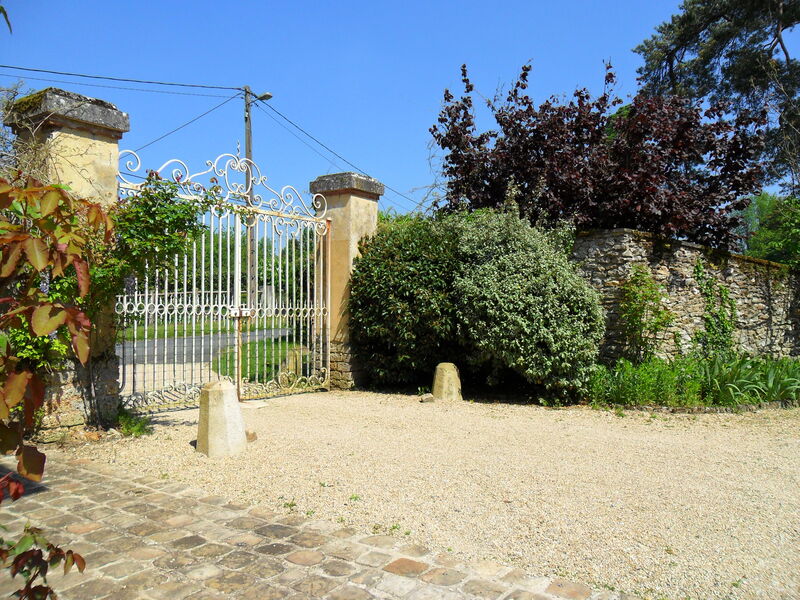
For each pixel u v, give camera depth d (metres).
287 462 5.59
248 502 4.57
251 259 8.95
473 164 12.18
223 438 5.82
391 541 3.84
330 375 10.26
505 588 3.24
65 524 4.12
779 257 18.72
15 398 1.55
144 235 6.10
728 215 11.77
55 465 5.50
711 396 8.54
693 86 22.11
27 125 6.20
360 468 5.39
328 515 4.29
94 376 6.61
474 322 8.88
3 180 1.60
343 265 10.15
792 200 15.87
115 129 6.62
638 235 9.80
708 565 3.49
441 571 3.43
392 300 9.46
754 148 11.68
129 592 3.18
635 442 6.42
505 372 9.59
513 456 5.81
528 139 11.73
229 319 8.66
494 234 9.14
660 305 9.67
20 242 1.57
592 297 8.76
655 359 9.24
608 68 11.73
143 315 7.32
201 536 3.92
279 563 3.53
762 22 20.14
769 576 3.37
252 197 8.70
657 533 3.94
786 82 19.69
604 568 3.47
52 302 1.63
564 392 8.64
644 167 10.67
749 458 5.79
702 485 4.93
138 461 5.63
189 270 8.75
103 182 6.54
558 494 4.70
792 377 9.42
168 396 7.90
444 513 4.31
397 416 7.85
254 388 9.15
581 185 10.83
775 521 4.15
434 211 11.70
